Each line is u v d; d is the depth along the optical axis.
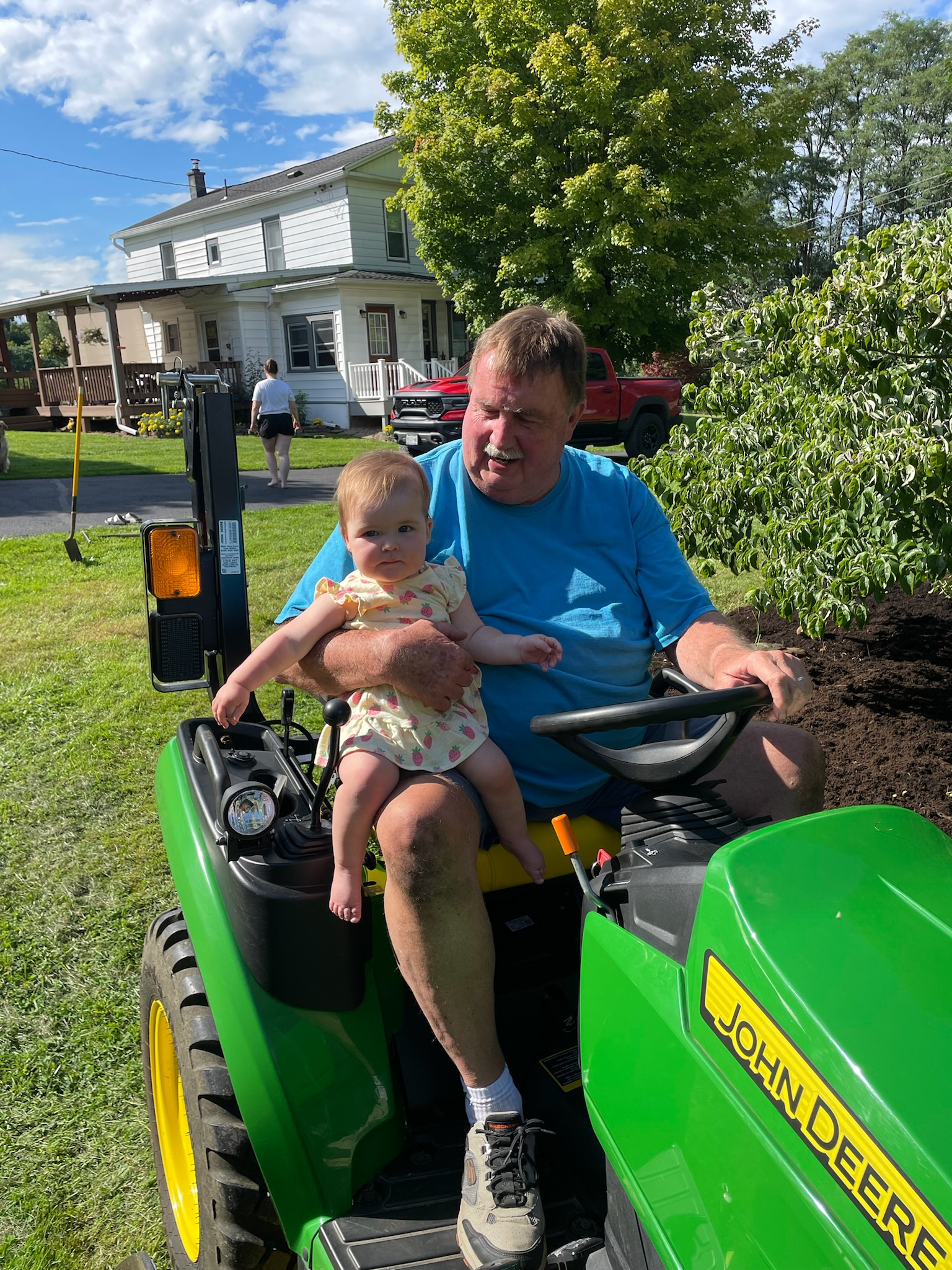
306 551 9.09
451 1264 1.64
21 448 19.62
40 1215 2.40
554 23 19.12
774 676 1.72
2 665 6.19
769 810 2.10
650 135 18.23
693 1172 1.34
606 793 2.28
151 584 2.35
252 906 1.81
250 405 25.33
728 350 5.04
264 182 31.20
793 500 4.36
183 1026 2.03
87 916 3.56
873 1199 1.10
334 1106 1.81
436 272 22.00
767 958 1.26
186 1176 2.29
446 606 2.12
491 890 2.10
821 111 65.94
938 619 5.89
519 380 2.12
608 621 2.25
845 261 4.26
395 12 21.39
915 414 3.90
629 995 1.52
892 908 1.33
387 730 1.85
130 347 33.25
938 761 4.11
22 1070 2.85
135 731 5.14
